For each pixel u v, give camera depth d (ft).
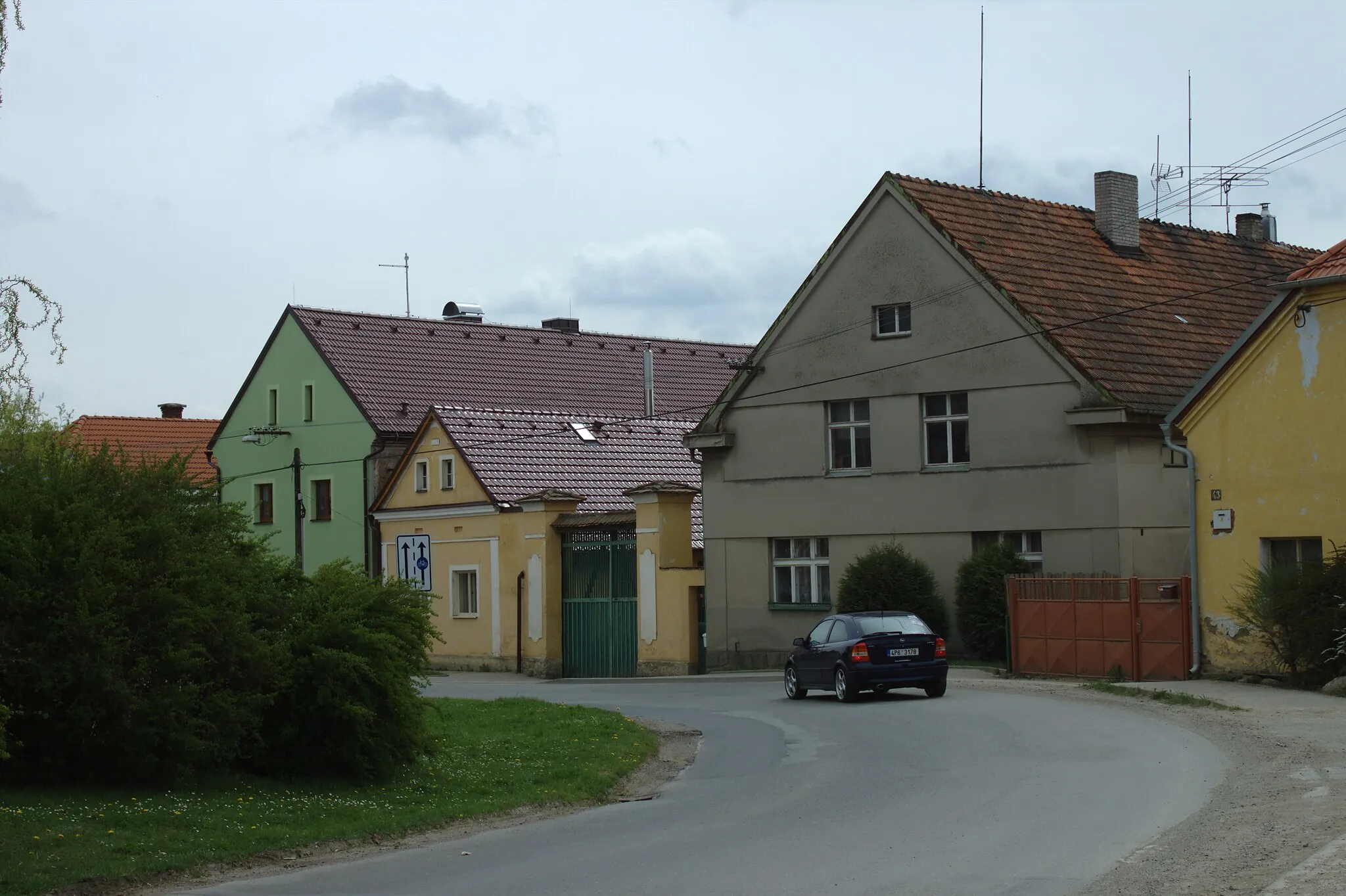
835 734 71.77
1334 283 82.43
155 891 37.40
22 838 39.04
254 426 191.93
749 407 123.95
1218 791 46.39
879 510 115.14
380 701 53.88
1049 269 115.55
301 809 47.09
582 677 136.26
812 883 35.37
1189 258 131.34
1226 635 87.10
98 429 226.58
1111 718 71.26
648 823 47.44
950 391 111.55
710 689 107.96
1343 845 34.42
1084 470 103.86
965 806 46.39
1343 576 79.10
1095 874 34.42
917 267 113.70
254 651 49.42
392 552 161.38
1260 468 86.12
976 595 104.73
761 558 122.72
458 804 51.11
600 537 135.54
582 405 192.34
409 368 183.62
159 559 47.39
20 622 43.75
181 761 47.42
